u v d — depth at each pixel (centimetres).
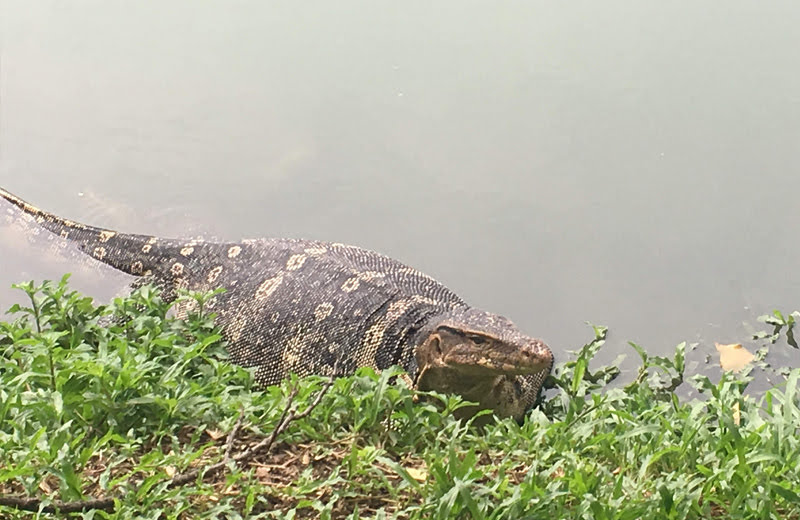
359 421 88
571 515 75
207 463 83
